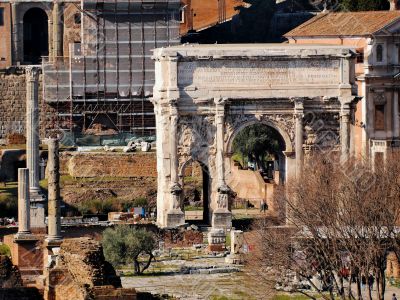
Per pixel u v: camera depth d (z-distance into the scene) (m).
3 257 194.38
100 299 169.50
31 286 187.75
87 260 178.88
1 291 179.88
